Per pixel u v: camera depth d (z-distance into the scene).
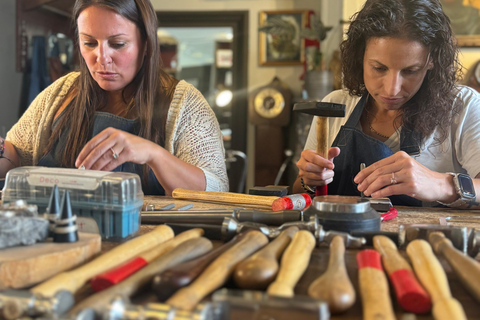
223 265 0.58
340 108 1.21
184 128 1.63
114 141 1.23
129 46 1.49
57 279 0.54
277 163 4.59
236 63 4.75
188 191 1.33
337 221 0.83
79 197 0.81
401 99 1.33
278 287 0.52
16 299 0.48
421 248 0.66
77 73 1.77
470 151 1.43
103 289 0.57
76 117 1.63
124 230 0.81
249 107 4.62
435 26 1.24
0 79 3.46
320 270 0.67
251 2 4.66
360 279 0.57
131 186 0.82
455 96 1.43
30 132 1.72
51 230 0.67
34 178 0.84
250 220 0.93
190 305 0.48
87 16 1.43
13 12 3.60
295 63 4.62
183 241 0.73
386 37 1.22
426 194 1.16
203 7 4.71
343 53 1.55
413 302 0.52
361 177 1.21
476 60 3.62
